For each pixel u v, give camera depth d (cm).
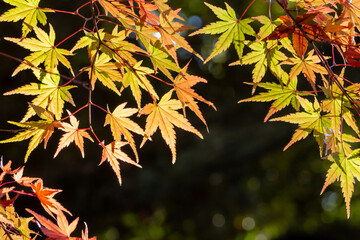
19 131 155
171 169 758
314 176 992
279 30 150
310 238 1005
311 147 927
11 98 614
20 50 600
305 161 963
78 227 712
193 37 760
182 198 904
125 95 659
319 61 166
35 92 158
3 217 150
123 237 931
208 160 763
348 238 1004
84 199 687
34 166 650
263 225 1009
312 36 150
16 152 635
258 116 801
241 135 790
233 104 805
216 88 807
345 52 153
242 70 782
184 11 766
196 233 925
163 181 744
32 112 157
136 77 171
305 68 168
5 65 593
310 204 1017
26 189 578
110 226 886
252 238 1086
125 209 739
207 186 916
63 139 163
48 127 158
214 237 923
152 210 888
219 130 812
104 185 708
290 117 176
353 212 1062
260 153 766
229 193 928
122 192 714
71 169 677
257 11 705
